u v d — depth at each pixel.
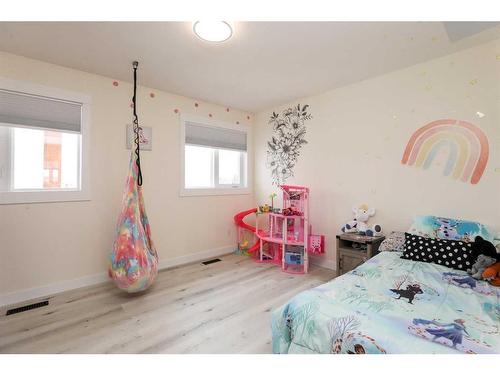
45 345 1.67
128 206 2.45
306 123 3.51
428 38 2.06
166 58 2.38
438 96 2.41
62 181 2.63
